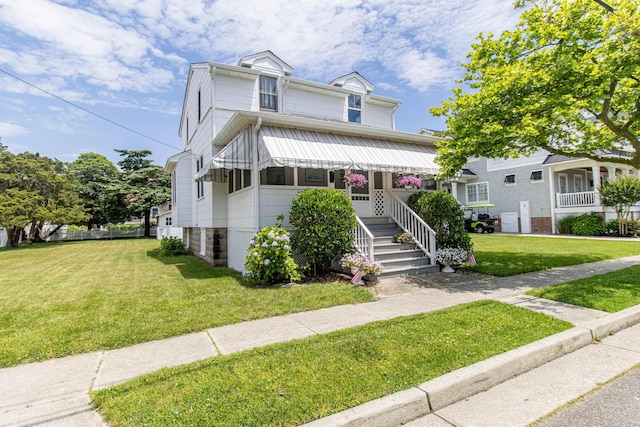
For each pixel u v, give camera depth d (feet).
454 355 12.42
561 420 9.16
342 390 10.07
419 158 36.60
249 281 27.43
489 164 88.33
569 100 26.14
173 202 61.41
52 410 9.61
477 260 36.24
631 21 22.81
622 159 32.91
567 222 70.54
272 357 12.50
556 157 75.10
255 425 8.48
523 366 12.38
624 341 15.03
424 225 32.50
